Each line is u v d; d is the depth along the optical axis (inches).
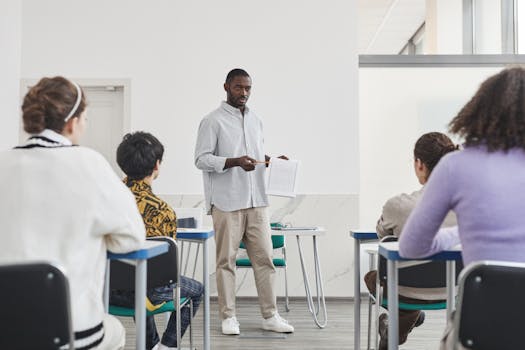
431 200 54.1
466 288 47.7
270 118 209.6
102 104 214.4
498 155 51.9
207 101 210.1
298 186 207.9
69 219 55.5
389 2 250.1
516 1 211.2
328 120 209.3
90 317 55.7
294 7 211.6
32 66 210.7
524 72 53.3
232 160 136.3
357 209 206.8
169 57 210.7
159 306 93.4
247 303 200.4
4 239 54.3
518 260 49.7
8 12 125.7
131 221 59.6
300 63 210.5
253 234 145.3
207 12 211.6
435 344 136.8
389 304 68.4
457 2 220.2
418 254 57.6
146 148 96.0
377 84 213.3
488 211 50.6
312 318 171.5
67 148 57.9
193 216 164.4
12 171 56.1
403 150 211.5
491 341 48.1
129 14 211.5
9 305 49.0
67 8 211.5
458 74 211.5
